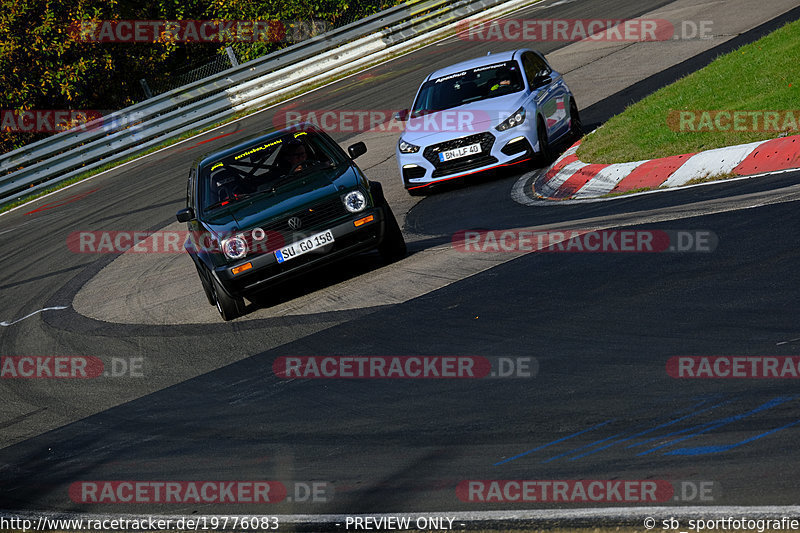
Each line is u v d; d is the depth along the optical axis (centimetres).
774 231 2388
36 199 8381
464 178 4725
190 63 11381
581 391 1800
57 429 2588
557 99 4734
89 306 4244
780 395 1554
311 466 1823
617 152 3834
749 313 1931
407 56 10294
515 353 2111
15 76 9662
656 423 1579
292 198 3142
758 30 6147
